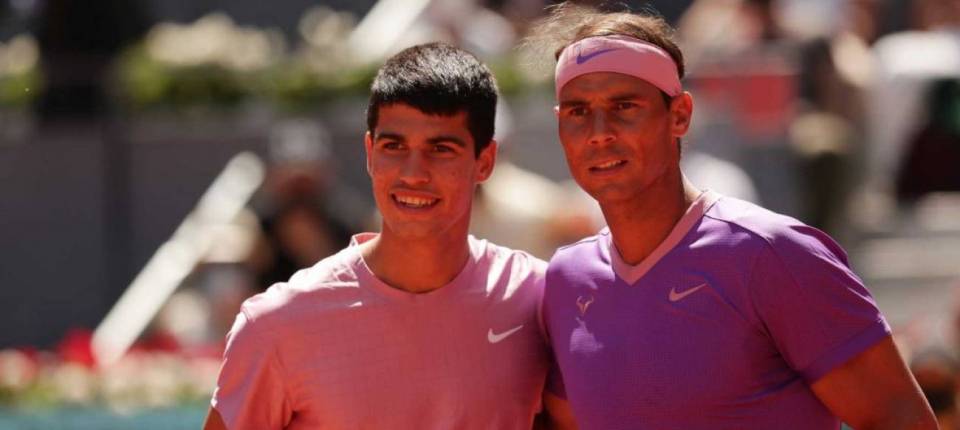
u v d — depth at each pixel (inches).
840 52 1359.5
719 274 496.4
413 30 1430.9
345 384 516.4
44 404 1005.2
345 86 1336.1
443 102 508.7
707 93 1317.7
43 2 1384.1
